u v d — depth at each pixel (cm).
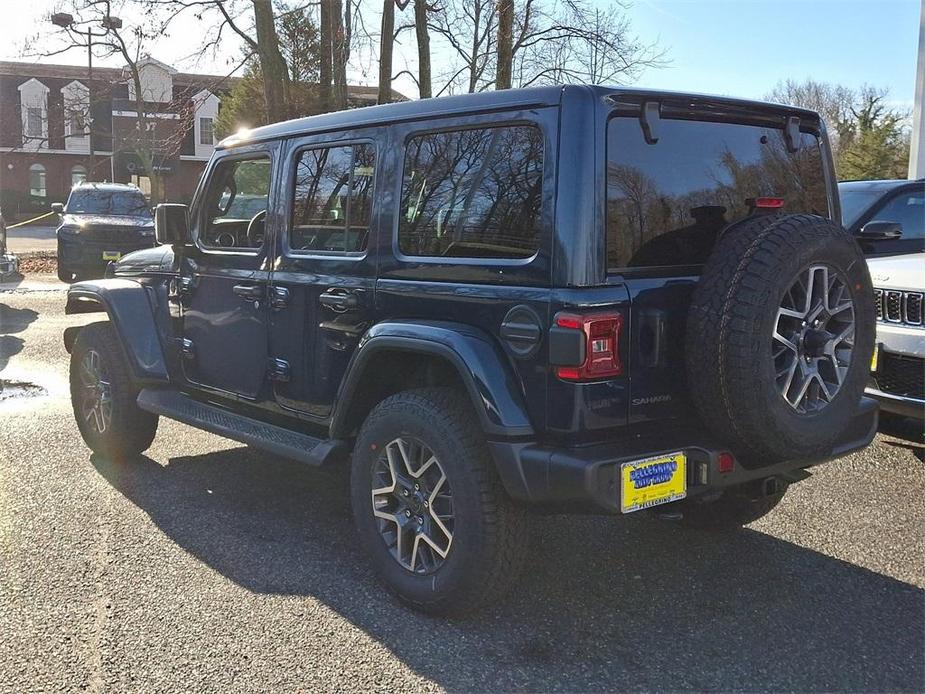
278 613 337
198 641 314
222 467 532
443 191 344
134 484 496
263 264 430
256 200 446
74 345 553
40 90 4844
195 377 489
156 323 518
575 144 297
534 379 302
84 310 561
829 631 326
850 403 324
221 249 462
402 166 362
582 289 293
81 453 557
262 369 434
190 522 435
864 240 626
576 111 299
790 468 334
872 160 3534
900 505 464
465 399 333
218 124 3556
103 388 533
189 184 4906
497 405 303
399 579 342
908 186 684
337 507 462
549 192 301
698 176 331
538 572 379
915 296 502
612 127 305
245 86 3098
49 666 296
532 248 307
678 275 319
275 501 469
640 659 305
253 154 448
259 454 563
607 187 301
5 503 461
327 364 392
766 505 409
